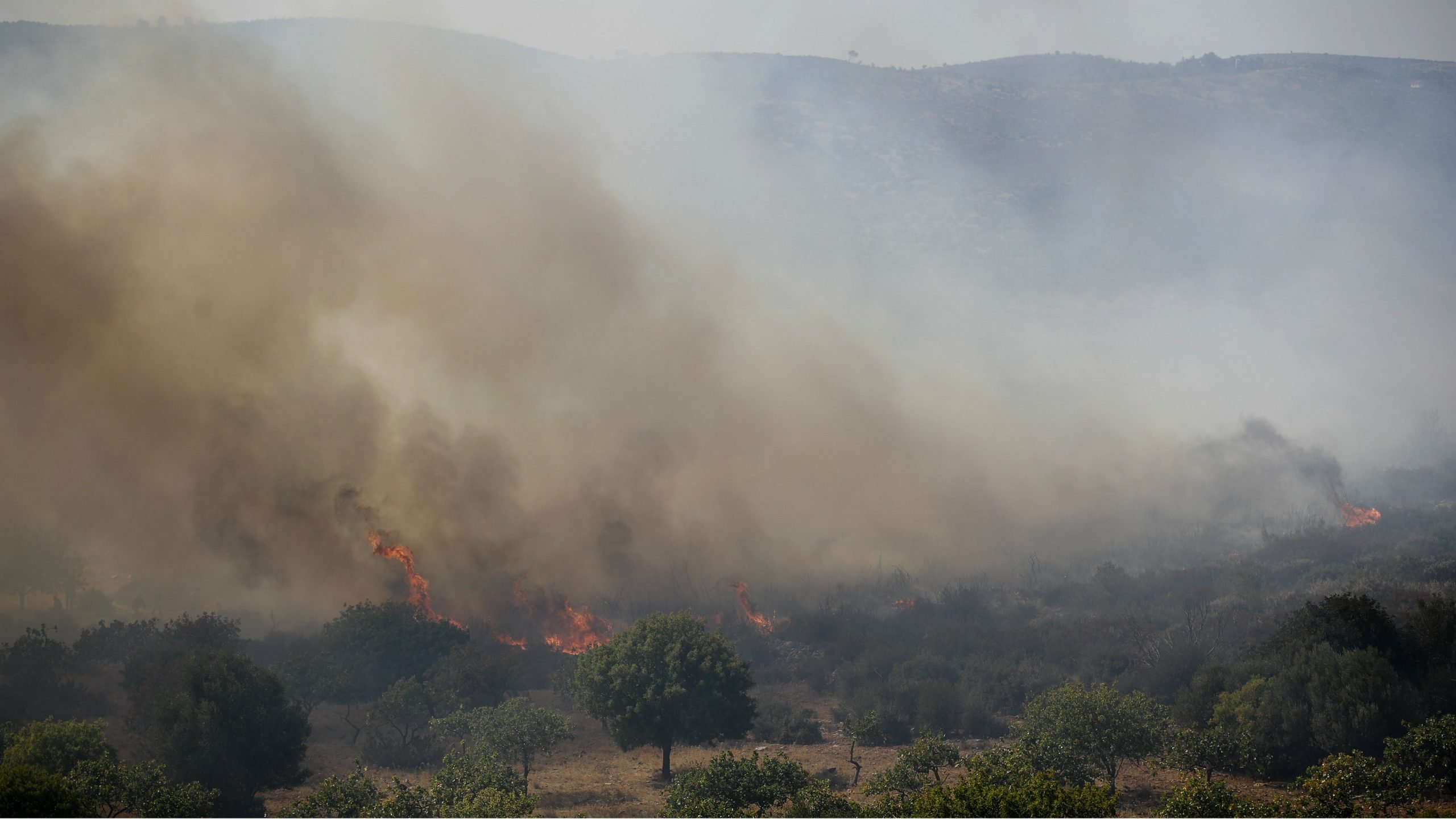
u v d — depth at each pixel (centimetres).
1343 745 3406
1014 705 4556
